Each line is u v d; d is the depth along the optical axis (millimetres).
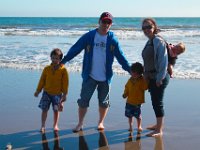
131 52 16500
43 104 6523
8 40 23828
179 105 8141
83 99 6617
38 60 14328
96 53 6520
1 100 8383
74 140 6164
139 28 41375
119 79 10750
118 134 6445
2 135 6316
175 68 12453
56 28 42375
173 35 29328
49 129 6633
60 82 6512
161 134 6422
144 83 6480
